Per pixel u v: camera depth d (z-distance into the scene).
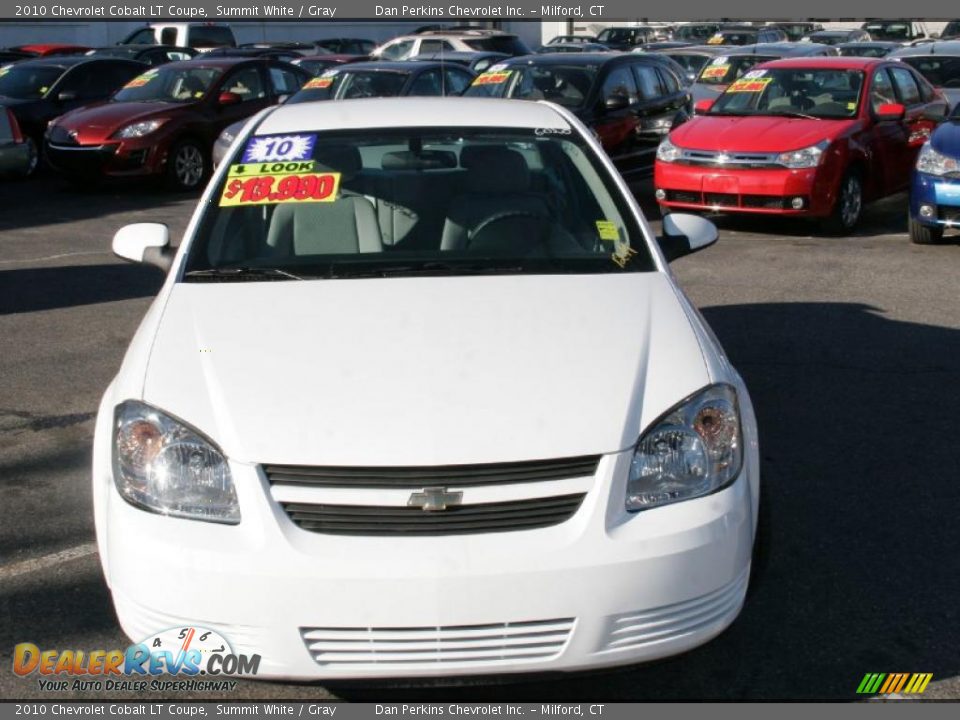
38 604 3.98
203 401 3.18
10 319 7.96
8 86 16.89
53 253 10.44
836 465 5.13
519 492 2.98
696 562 3.04
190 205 13.50
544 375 3.25
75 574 4.19
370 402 3.14
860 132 10.95
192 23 29.20
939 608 3.89
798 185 10.32
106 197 14.19
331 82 14.48
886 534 4.43
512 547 2.94
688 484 3.11
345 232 4.23
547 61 12.93
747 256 9.87
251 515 2.97
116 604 3.15
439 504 2.95
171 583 2.96
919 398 6.05
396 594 2.90
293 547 2.92
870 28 34.09
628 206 4.39
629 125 12.59
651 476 3.09
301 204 4.34
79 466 5.28
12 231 11.68
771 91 11.70
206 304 3.74
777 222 11.64
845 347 7.00
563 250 4.14
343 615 2.91
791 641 3.72
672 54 20.97
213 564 2.93
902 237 10.79
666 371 3.31
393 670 2.96
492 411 3.11
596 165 4.58
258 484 2.99
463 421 3.08
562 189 4.44
